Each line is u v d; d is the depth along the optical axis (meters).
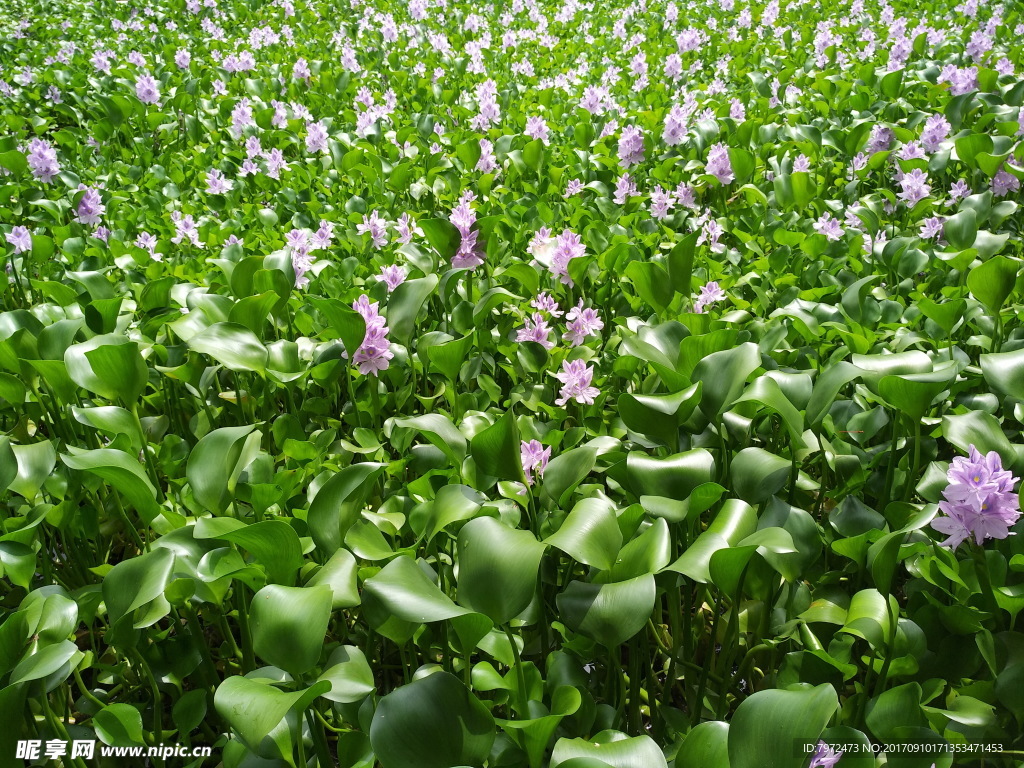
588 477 1.43
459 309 1.79
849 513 1.20
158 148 3.81
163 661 1.12
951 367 1.17
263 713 0.77
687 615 1.17
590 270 2.10
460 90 4.46
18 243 2.26
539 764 0.87
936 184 2.92
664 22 6.43
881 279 2.11
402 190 2.88
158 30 6.40
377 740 0.83
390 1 7.28
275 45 5.66
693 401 1.18
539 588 1.09
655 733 1.11
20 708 0.87
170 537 1.10
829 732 0.88
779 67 4.76
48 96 4.43
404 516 1.20
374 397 1.58
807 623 1.13
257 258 1.65
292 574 0.98
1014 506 0.99
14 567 1.08
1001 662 1.02
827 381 1.25
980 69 3.40
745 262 2.31
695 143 3.10
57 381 1.37
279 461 1.52
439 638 1.09
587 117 3.65
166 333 1.82
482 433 1.05
